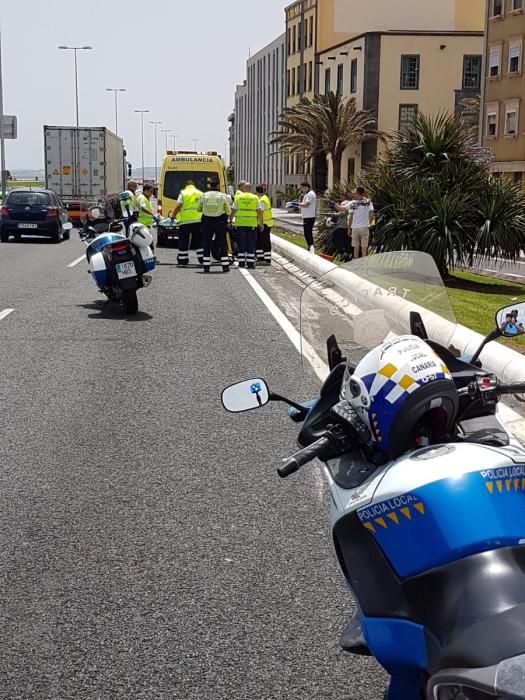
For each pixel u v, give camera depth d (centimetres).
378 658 269
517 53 5156
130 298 1388
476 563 250
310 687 373
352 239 2112
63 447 709
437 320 390
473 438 320
